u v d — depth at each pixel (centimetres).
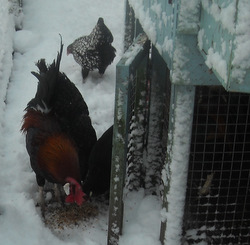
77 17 372
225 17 115
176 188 158
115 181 168
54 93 206
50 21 364
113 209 172
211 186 167
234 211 171
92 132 215
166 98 183
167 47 153
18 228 183
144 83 183
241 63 111
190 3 137
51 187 213
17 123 252
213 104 157
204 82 145
